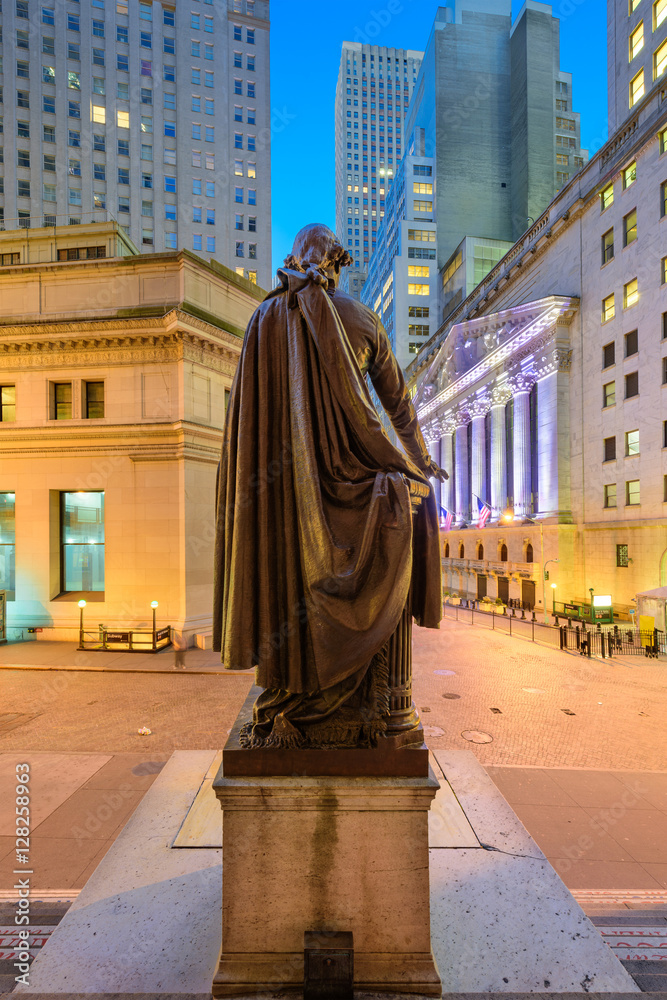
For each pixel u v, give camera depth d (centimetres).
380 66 13575
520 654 2266
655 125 2748
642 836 768
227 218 5856
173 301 2291
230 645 258
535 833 779
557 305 3434
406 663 277
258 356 270
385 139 13488
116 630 2183
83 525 2439
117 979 248
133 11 5688
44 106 5444
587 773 1020
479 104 7300
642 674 1908
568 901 305
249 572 258
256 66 6053
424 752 253
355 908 246
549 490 3594
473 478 4681
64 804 828
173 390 2291
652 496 2817
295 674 253
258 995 237
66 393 2412
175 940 274
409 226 7188
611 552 3114
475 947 267
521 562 3838
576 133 7125
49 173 5434
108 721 1323
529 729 1305
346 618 236
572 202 3459
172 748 1129
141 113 5678
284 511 258
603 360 3216
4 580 2434
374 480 253
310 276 267
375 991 239
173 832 391
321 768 250
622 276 3047
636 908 591
